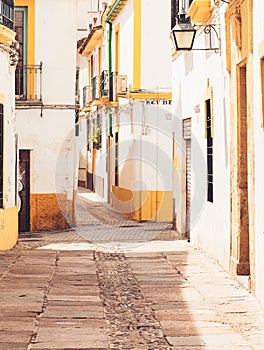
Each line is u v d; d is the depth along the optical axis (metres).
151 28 24.03
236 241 11.90
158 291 11.05
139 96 23.98
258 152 10.03
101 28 32.03
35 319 9.16
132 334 8.45
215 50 13.77
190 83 17.19
